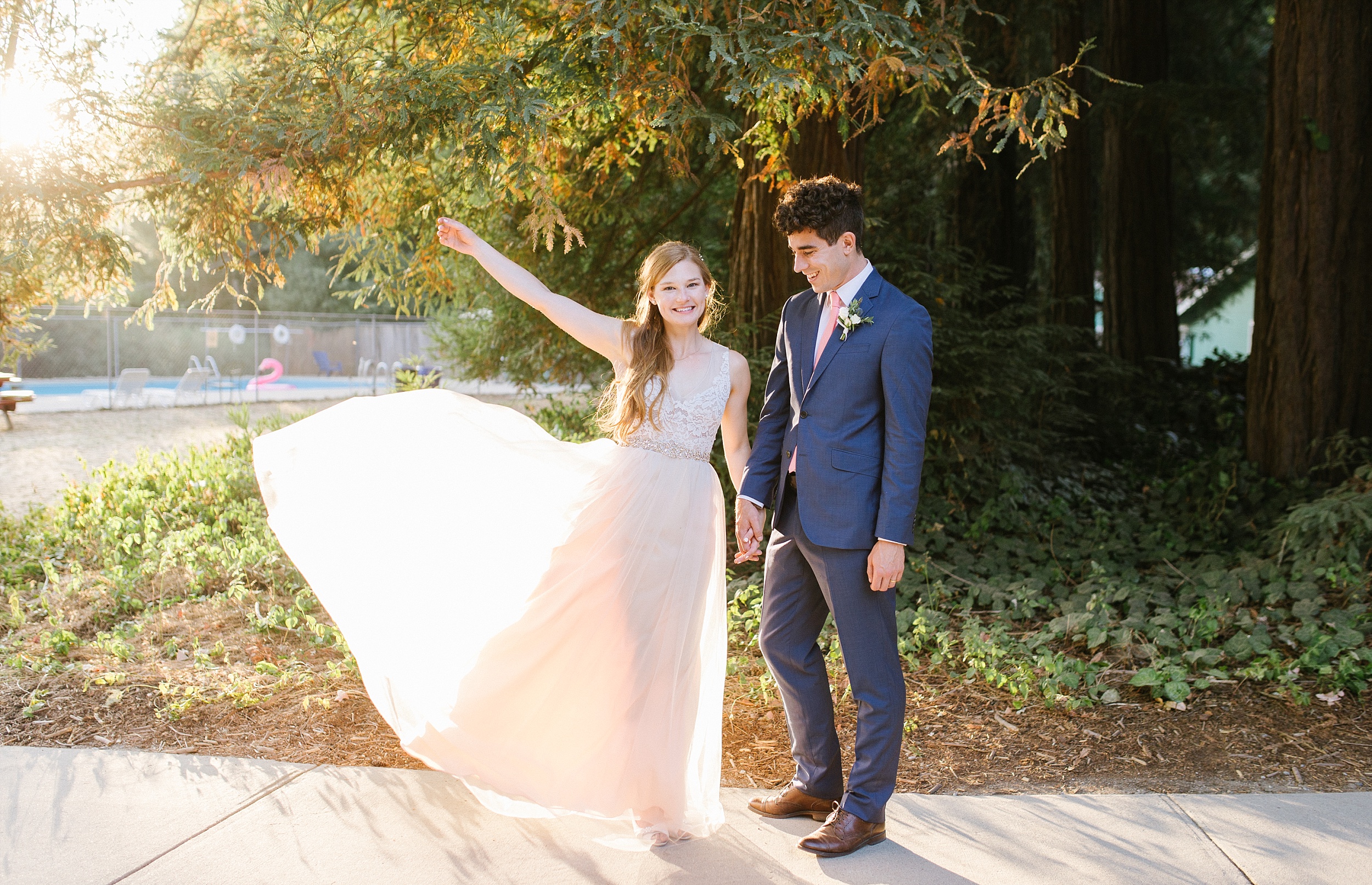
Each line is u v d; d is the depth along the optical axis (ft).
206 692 12.68
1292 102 21.84
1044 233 50.01
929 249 23.81
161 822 9.18
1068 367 29.25
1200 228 53.72
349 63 13.00
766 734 11.68
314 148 12.14
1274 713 12.04
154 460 27.25
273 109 12.52
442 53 14.38
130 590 17.03
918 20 13.55
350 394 72.69
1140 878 8.29
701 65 14.83
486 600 9.62
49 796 9.69
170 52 16.72
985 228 34.91
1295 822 9.32
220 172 12.76
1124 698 12.61
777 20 12.82
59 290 16.25
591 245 27.55
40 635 14.82
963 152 31.76
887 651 8.95
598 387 29.19
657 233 28.32
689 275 9.32
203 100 13.50
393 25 16.11
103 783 10.02
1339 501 16.42
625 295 28.43
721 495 9.77
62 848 8.66
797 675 9.42
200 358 92.27
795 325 9.56
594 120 15.97
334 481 10.14
